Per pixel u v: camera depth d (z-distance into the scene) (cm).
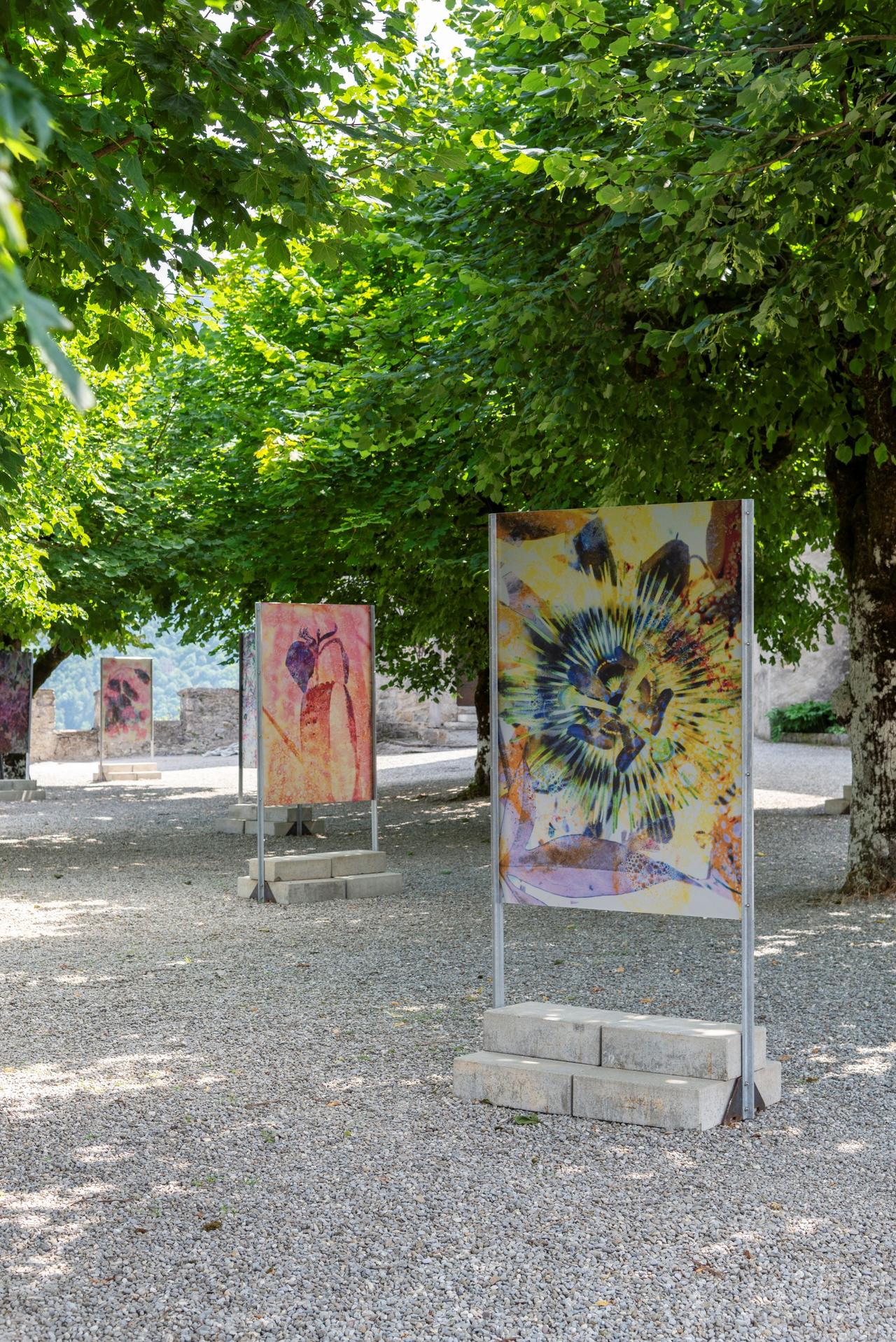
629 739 570
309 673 1248
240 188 586
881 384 986
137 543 1762
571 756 586
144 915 1137
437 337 1234
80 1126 548
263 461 1428
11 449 674
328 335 1636
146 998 801
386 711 3803
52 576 1720
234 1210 447
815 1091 574
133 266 555
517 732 600
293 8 562
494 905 609
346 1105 571
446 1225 428
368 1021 730
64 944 998
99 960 932
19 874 1417
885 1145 499
